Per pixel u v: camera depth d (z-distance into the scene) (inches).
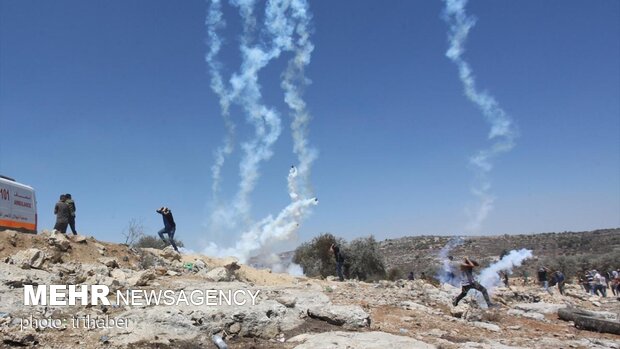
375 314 504.4
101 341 317.7
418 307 574.6
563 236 3764.8
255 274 781.3
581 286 1312.7
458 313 557.0
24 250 530.9
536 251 3203.7
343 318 400.5
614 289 1182.3
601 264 2087.8
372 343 326.6
